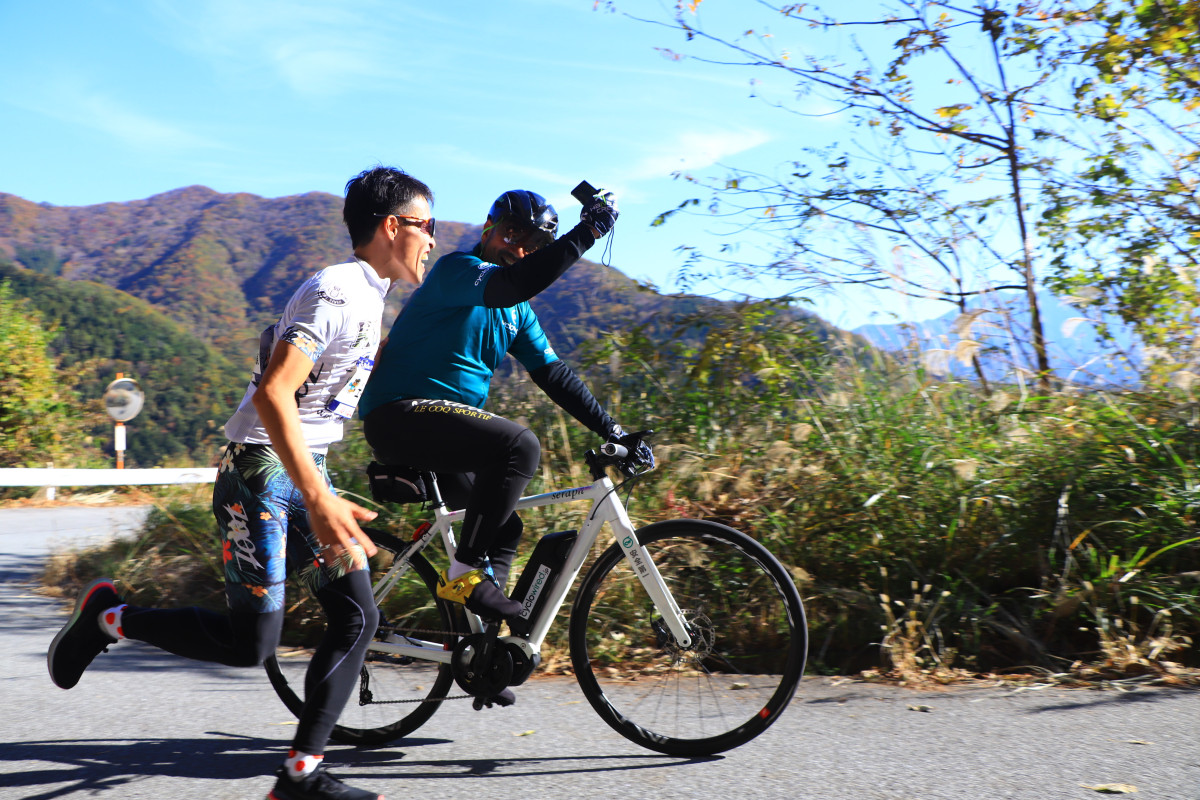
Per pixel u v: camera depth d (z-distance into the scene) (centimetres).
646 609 328
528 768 254
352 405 238
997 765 243
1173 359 461
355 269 230
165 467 1332
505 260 287
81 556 623
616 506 278
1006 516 405
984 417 472
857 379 517
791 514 434
